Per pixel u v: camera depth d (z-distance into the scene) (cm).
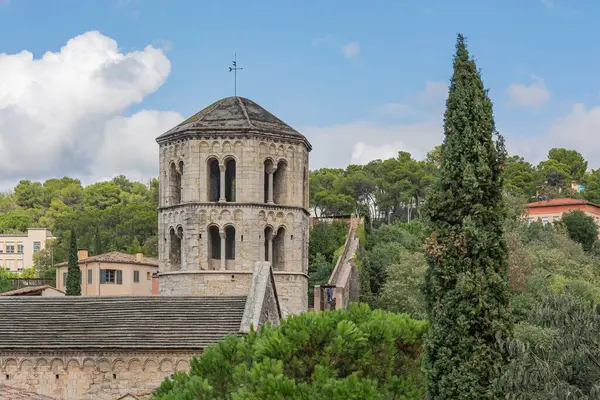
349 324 3769
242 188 6656
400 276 9788
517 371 3253
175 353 4906
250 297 5231
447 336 3797
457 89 3928
